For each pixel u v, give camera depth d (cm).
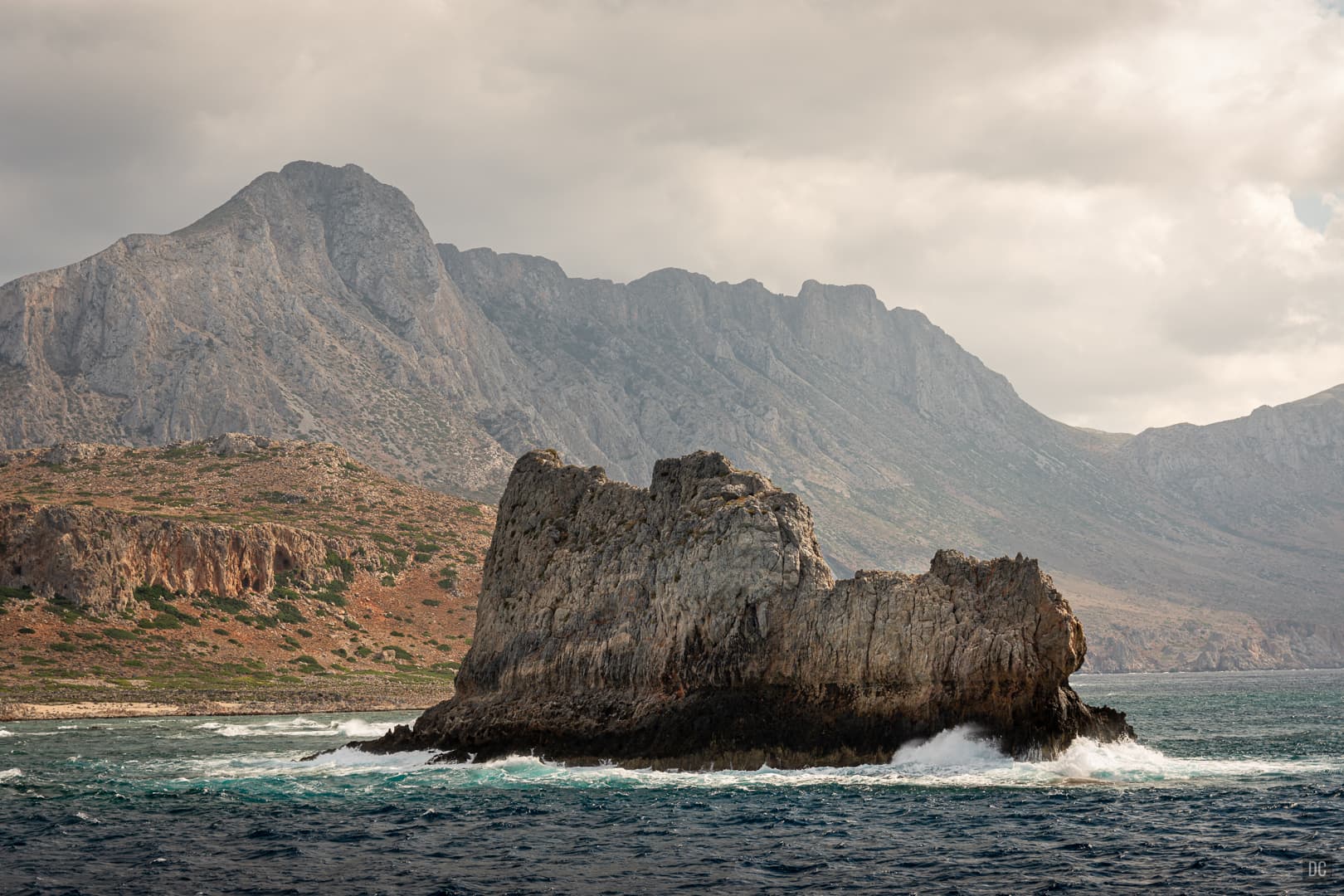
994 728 5369
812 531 6125
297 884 3781
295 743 8000
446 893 3669
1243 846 4044
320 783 5744
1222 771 5656
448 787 5494
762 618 5766
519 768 5941
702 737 5706
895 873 3791
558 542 6850
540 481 7100
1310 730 9206
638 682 6059
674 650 5950
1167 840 4153
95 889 3734
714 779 5450
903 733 5428
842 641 5594
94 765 6656
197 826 4697
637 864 3984
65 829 4659
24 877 3891
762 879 3756
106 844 4381
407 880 3819
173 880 3841
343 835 4503
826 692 5594
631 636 6150
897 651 5484
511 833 4488
